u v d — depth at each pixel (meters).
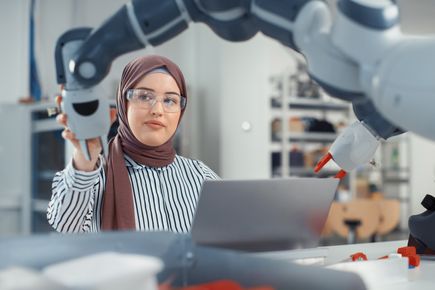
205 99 4.98
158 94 1.60
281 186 1.06
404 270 1.19
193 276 0.79
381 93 0.49
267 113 4.89
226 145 4.75
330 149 1.11
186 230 1.62
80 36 0.65
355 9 0.50
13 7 4.43
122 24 0.60
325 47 0.54
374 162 1.22
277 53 5.97
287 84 5.08
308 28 0.55
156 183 1.65
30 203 4.06
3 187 4.07
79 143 0.71
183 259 0.79
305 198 1.10
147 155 1.64
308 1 0.55
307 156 5.32
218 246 1.06
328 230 4.82
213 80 4.88
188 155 4.85
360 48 0.51
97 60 0.61
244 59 4.83
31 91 4.40
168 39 0.63
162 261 0.76
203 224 1.02
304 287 0.74
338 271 0.75
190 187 1.71
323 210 1.16
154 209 1.61
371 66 0.50
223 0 0.58
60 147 3.85
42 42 4.54
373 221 4.57
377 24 0.50
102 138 0.72
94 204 1.58
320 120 5.38
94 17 4.76
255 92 4.86
